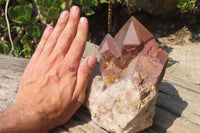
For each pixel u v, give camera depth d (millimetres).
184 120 548
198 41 1816
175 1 1770
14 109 504
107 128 519
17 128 480
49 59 529
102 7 1660
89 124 540
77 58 533
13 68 672
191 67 1511
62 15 551
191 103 576
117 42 544
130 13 1775
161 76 508
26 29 1073
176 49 1737
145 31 524
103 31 1664
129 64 524
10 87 617
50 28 571
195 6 1882
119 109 504
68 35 537
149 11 1786
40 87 512
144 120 509
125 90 503
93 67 529
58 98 509
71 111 527
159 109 569
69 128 532
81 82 527
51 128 522
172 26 1938
